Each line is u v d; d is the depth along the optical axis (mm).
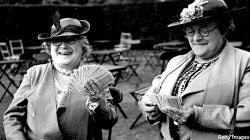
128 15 17297
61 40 2506
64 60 2535
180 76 2375
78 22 2662
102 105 2195
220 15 2096
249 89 2029
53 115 2418
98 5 16812
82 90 2061
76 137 2404
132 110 6031
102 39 17125
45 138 2381
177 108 2051
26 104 2623
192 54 2428
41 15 14438
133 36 17438
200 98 2123
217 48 2178
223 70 2109
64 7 15234
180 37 15453
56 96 2520
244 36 11219
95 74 2107
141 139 4562
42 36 2670
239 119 1970
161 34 16656
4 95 7109
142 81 8852
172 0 15930
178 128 2266
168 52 6523
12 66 10633
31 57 8156
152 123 2434
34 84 2604
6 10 13531
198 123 2041
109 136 2840
